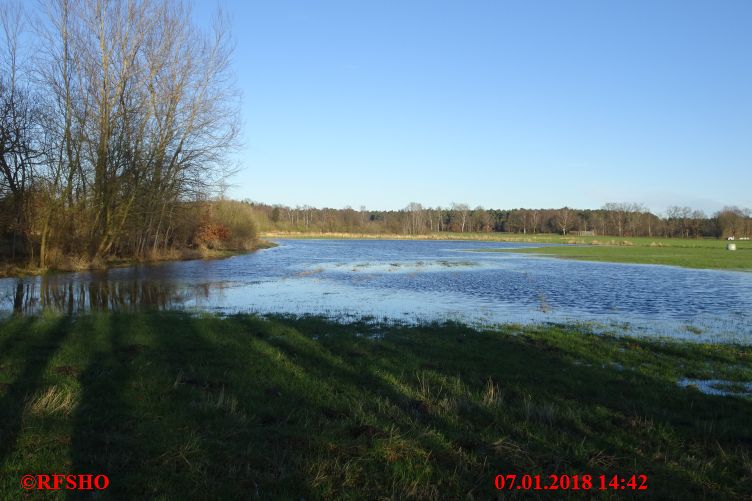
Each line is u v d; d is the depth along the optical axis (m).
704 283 28.89
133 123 32.56
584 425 6.94
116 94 31.41
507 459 5.79
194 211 45.16
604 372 9.77
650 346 12.39
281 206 159.38
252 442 5.95
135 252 40.91
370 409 7.26
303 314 16.88
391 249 70.75
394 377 8.96
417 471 5.42
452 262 45.22
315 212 159.88
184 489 4.88
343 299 21.30
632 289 25.81
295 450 5.78
